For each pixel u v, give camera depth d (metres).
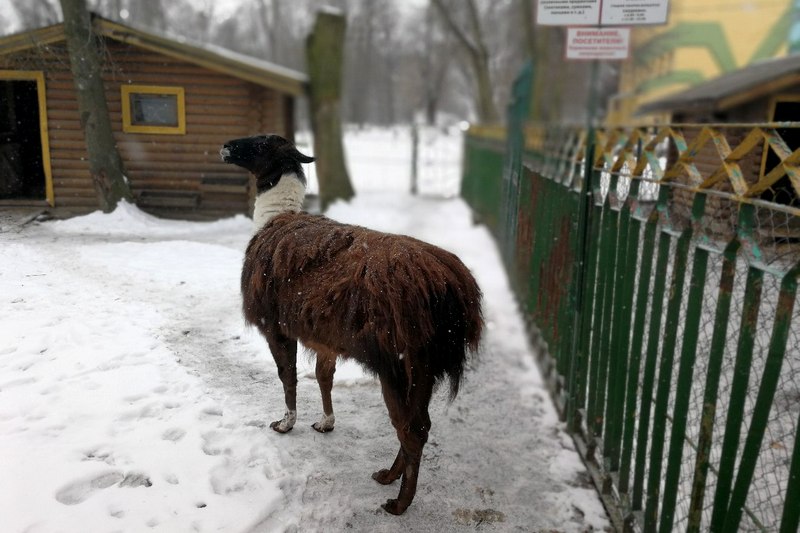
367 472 3.74
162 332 5.45
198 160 10.38
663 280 2.96
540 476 3.90
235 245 8.73
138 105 10.22
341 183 14.56
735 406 2.27
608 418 3.62
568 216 4.57
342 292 3.09
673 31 25.41
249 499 3.32
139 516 3.08
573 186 4.54
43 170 10.30
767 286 3.04
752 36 24.47
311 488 3.53
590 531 3.40
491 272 8.93
